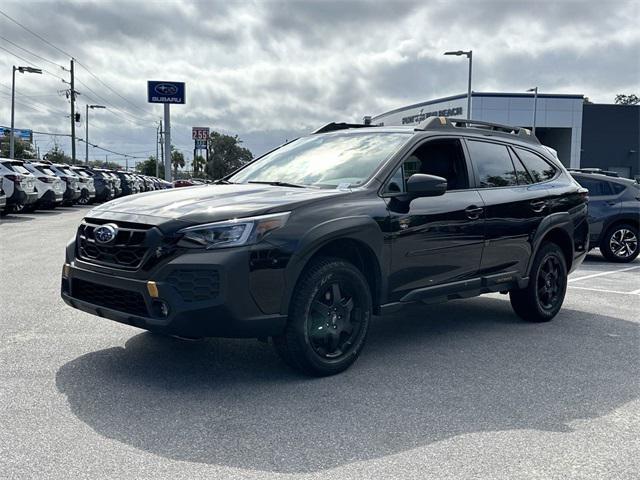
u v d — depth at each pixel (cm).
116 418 365
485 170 573
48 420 360
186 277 385
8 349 497
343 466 312
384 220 463
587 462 322
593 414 388
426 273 503
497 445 340
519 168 617
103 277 416
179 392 409
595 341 564
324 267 427
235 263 387
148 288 390
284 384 428
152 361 472
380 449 332
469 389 428
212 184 536
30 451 321
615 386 441
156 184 4316
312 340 430
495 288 574
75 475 297
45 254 1073
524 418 379
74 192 2428
